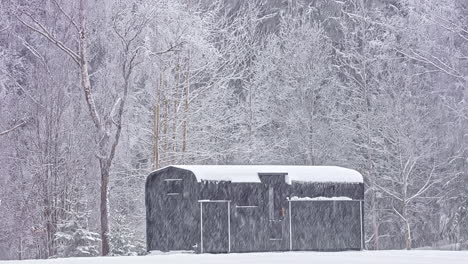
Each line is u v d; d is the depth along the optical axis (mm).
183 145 46594
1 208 41844
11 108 42562
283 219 30188
